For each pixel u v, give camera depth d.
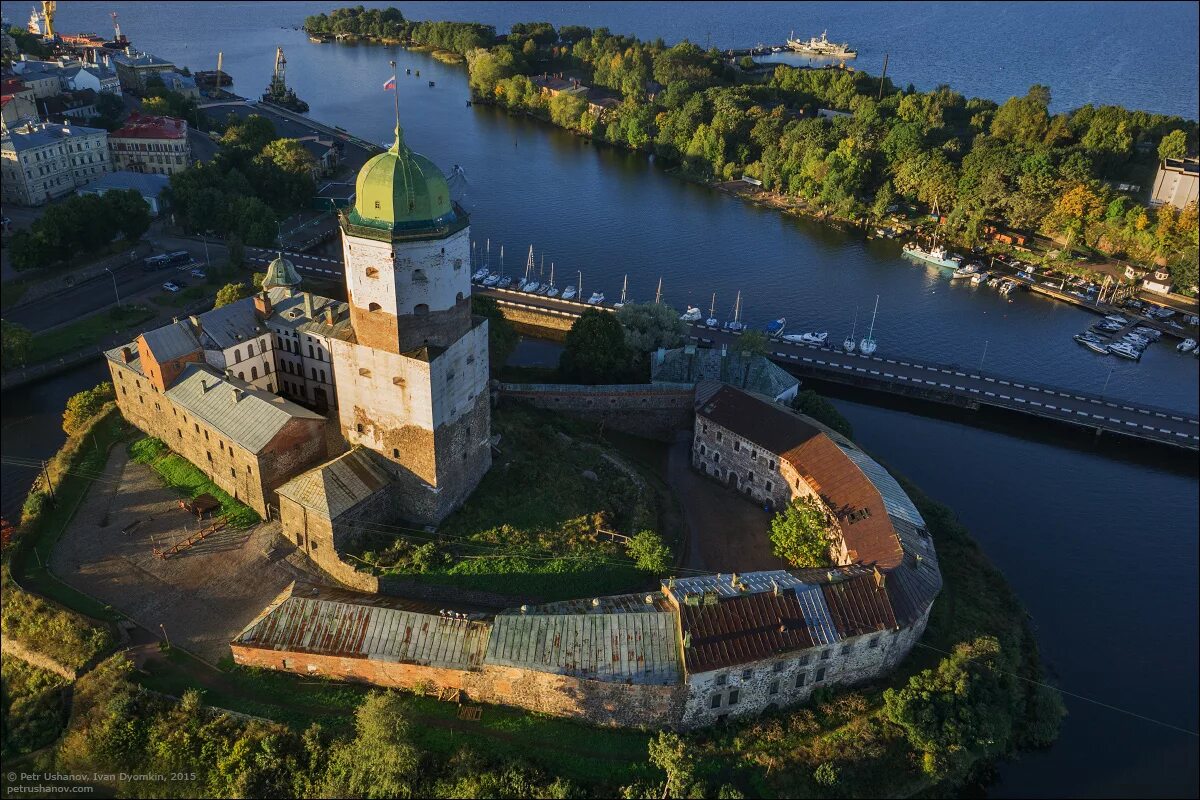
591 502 120.75
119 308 181.62
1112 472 150.75
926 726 90.88
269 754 82.88
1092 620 117.94
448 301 102.38
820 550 112.19
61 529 112.00
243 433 112.38
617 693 88.00
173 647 94.81
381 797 80.31
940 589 104.38
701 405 139.00
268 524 114.00
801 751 90.00
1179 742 102.00
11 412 150.50
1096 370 184.62
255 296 138.38
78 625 95.56
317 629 92.62
